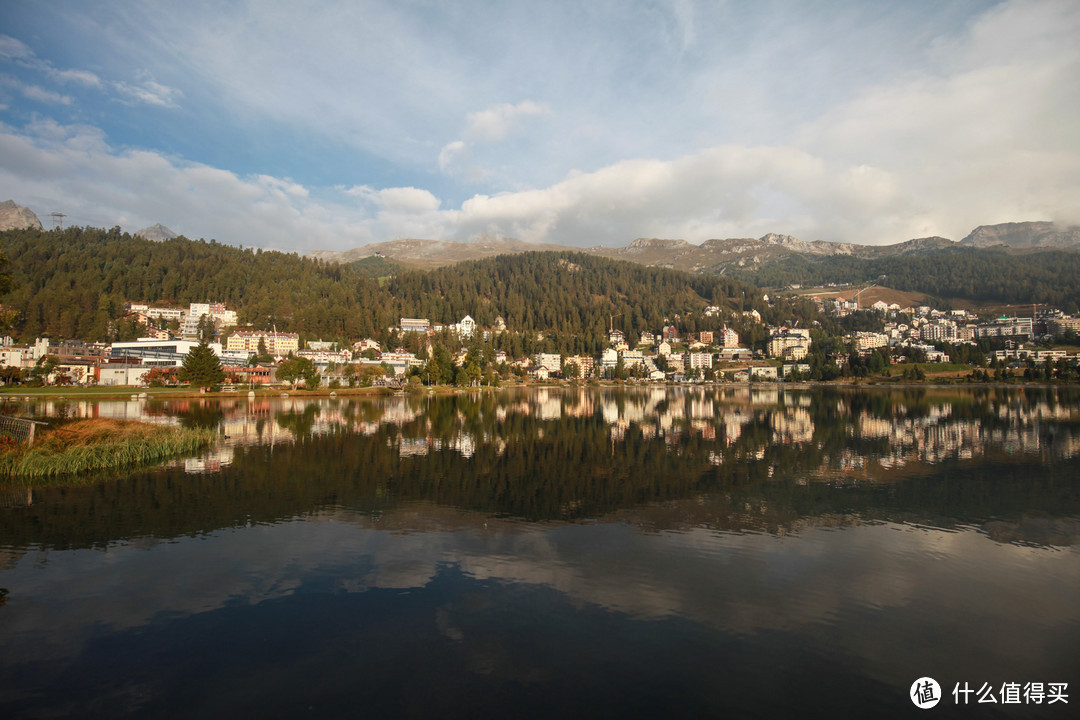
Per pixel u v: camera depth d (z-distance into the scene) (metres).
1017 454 44.97
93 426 46.03
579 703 11.55
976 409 94.62
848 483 33.28
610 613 15.54
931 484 33.06
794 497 29.55
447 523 24.28
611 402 125.12
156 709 11.30
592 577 18.11
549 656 13.30
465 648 13.62
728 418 80.62
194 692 11.85
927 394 151.25
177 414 77.31
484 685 12.12
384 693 11.80
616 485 32.50
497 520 24.81
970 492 30.84
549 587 17.30
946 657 13.54
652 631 14.55
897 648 13.93
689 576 18.25
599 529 23.48
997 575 18.55
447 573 18.38
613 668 12.86
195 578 17.81
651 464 40.09
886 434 59.53
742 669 12.90
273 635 14.18
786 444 51.50
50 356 153.62
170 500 28.16
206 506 26.94
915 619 15.42
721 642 14.07
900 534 22.95
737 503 28.20
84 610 15.52
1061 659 13.50
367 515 25.48
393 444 49.38
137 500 28.09
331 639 14.00
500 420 75.75
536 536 22.47
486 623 14.91
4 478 33.28
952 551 20.91
